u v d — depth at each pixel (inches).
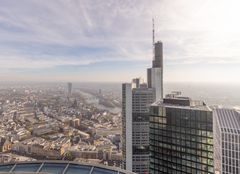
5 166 1091.9
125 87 5605.3
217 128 3002.0
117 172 1055.6
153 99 5629.9
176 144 3068.4
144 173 5378.9
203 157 2822.3
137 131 5511.8
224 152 2942.9
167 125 3169.3
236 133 2883.9
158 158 3277.6
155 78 5895.7
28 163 1126.4
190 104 3228.3
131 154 5477.4
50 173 1024.9
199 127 2856.8
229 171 2898.6
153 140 3346.5
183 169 2982.3
